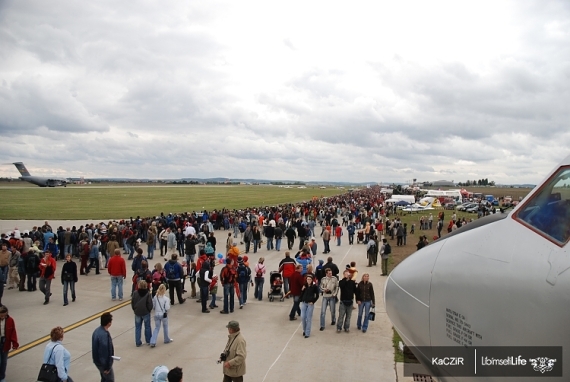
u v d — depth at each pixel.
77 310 12.90
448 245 4.26
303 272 15.05
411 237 34.69
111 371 7.26
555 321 2.75
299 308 12.58
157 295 10.13
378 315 12.88
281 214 34.91
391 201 73.06
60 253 22.06
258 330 11.34
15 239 18.09
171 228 24.66
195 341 10.45
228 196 102.50
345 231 38.09
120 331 11.12
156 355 9.54
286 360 9.30
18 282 15.99
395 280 4.94
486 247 3.61
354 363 9.15
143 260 13.29
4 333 7.73
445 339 3.86
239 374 7.05
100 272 19.00
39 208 54.34
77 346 9.97
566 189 3.20
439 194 88.50
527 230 3.33
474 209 65.75
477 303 3.41
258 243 25.50
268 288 16.33
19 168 127.06
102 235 20.64
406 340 4.68
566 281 2.75
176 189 144.75
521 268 3.11
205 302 12.93
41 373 6.35
